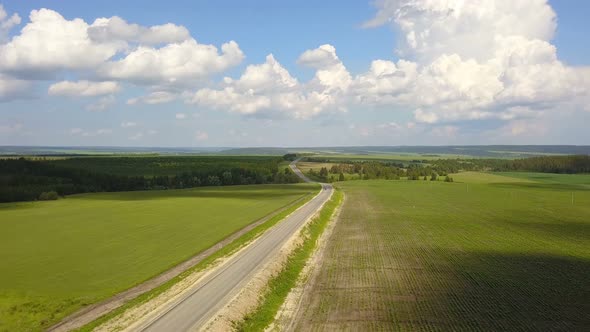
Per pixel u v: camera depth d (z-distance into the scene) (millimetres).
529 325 33062
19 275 46500
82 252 56969
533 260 53344
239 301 36812
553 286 42688
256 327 34125
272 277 44875
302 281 45844
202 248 59031
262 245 57625
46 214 91812
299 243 60719
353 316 35469
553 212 98250
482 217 90875
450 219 88312
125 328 31750
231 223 79812
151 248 59219
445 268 49594
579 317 34625
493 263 51812
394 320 34375
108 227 75750
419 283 43906
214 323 32469
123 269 48688
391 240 66438
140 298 37812
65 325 33031
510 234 71312
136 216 88688
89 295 39938
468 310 36219
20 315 35188
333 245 63312
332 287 43281
